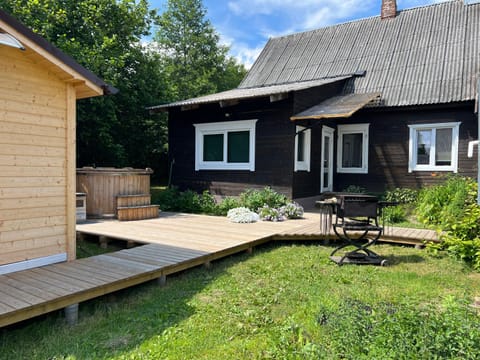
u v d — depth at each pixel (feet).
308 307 11.09
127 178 26.35
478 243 15.52
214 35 95.86
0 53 11.86
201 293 12.34
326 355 7.91
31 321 10.20
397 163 34.19
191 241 17.69
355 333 8.16
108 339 9.16
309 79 40.11
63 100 13.84
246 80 44.83
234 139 32.22
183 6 92.43
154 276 12.64
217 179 33.12
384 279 13.96
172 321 10.19
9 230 12.12
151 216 26.66
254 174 30.73
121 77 45.60
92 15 42.42
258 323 10.01
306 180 31.50
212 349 8.67
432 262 16.38
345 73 38.81
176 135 36.01
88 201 25.34
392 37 40.22
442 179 31.73
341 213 16.58
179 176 35.81
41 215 13.06
